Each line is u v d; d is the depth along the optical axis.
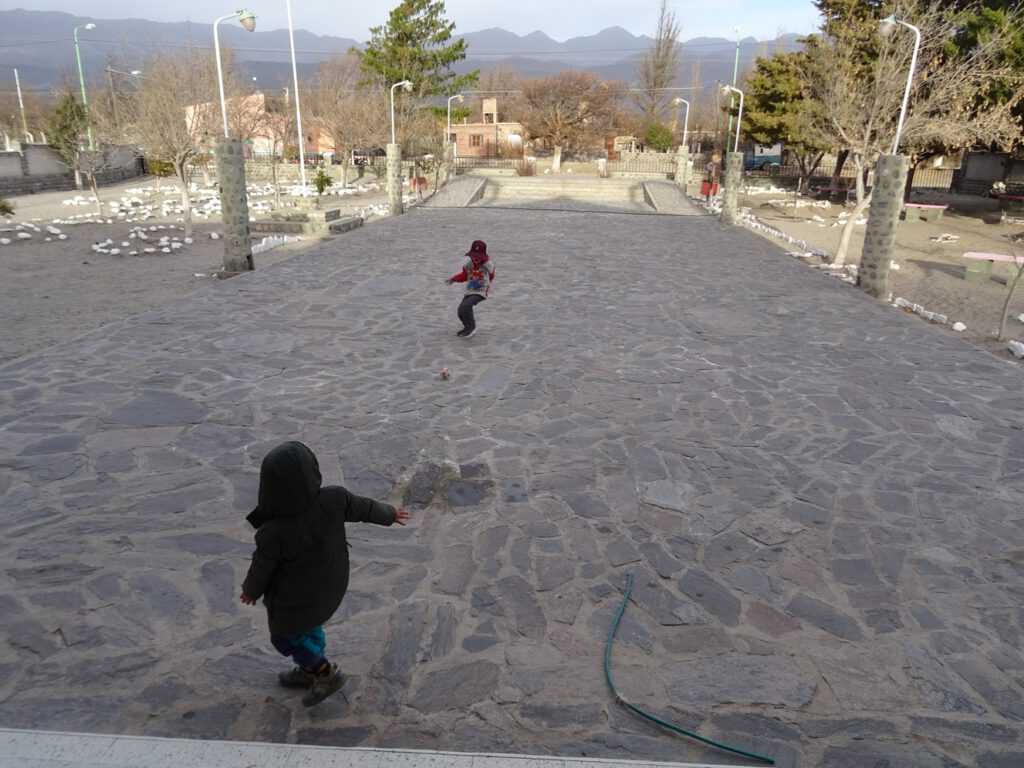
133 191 35.69
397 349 9.17
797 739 3.21
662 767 2.73
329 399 7.36
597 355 9.12
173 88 21.73
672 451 6.29
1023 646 3.88
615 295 12.80
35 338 9.94
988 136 17.95
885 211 12.96
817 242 22.56
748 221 26.86
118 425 6.52
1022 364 9.73
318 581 3.00
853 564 4.63
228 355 8.70
